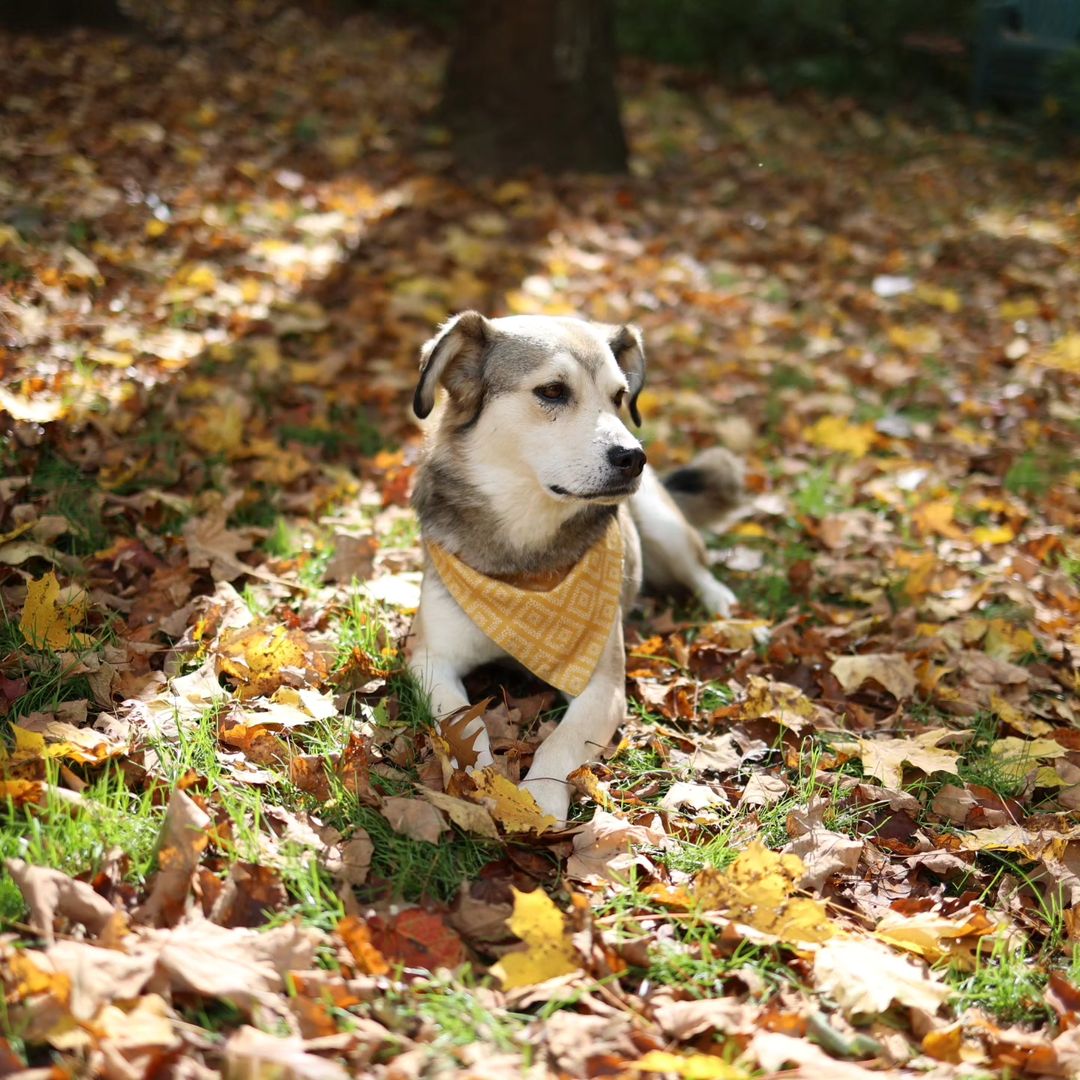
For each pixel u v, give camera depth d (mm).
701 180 4055
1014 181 4707
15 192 2645
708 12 5879
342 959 1404
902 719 1818
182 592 1839
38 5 4039
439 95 4004
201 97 3791
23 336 2207
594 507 1762
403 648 1812
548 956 1414
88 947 1358
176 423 2139
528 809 1559
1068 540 2199
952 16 5953
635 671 1852
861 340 2867
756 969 1447
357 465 2221
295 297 2586
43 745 1533
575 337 1729
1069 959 1510
